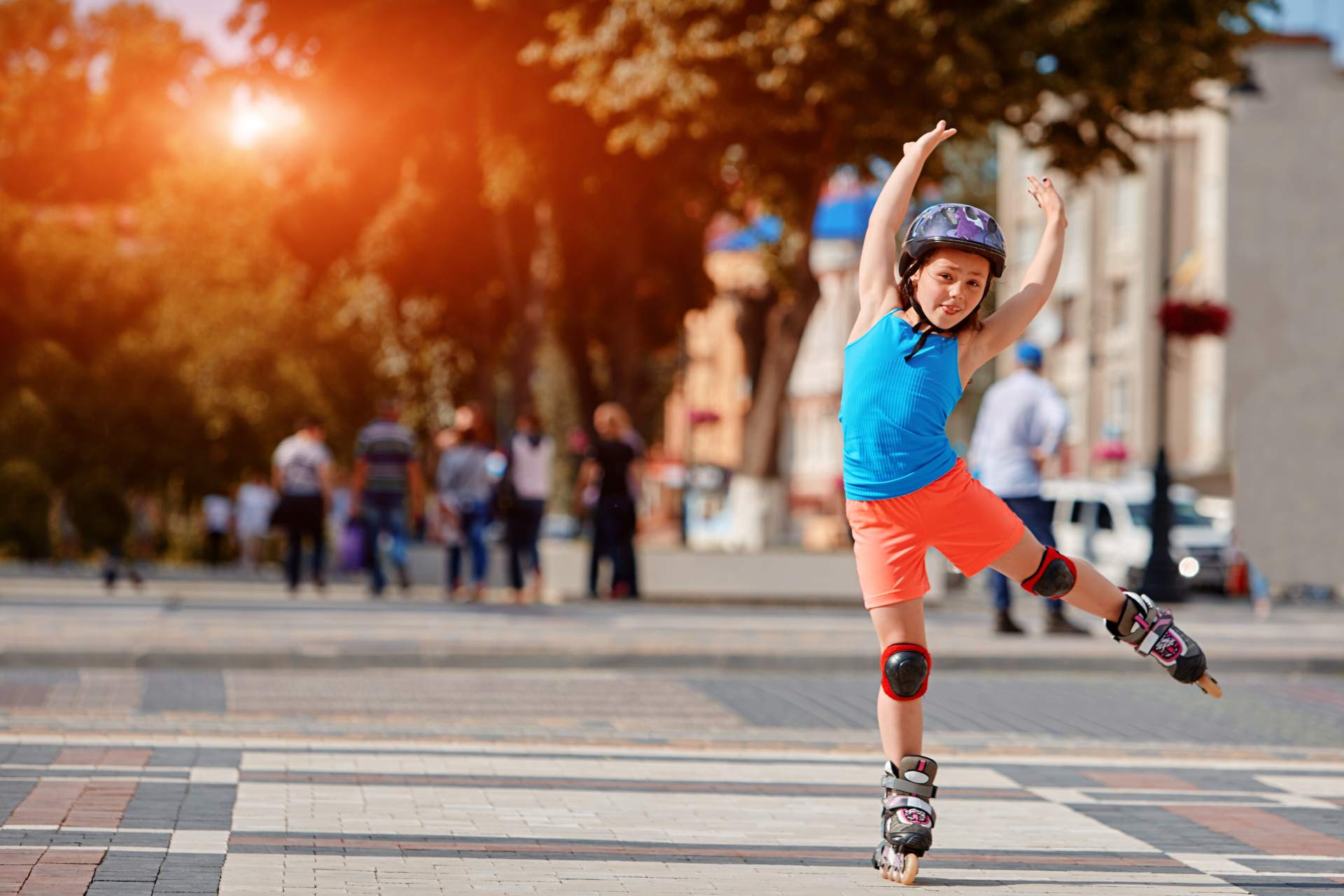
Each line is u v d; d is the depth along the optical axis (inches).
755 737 520.1
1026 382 901.8
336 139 1679.4
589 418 2080.5
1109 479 3412.9
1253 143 3070.9
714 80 1318.9
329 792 391.2
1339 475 1369.3
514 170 1601.9
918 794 306.7
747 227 1753.2
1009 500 895.7
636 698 633.6
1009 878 311.6
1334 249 3075.8
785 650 746.8
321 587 1381.6
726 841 345.4
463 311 2143.2
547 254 1900.8
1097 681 732.7
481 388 2283.5
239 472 3078.2
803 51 1266.0
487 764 444.5
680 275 1985.7
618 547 1284.4
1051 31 1311.5
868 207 2588.6
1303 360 3073.3
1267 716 618.5
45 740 467.5
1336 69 3075.8
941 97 1312.7
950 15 1305.4
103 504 2736.2
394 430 1301.7
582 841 339.3
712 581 1359.5
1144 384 3314.5
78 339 2716.5
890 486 299.1
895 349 297.6
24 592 1238.9
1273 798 418.6
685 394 3107.8
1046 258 314.0
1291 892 303.0
